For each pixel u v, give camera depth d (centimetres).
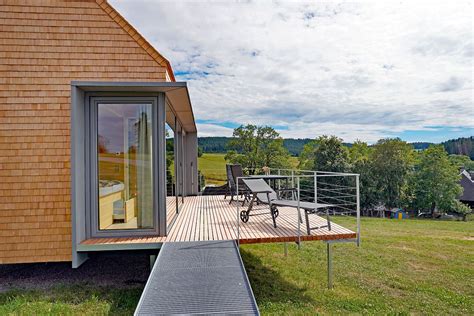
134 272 641
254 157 3008
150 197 536
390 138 3578
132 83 495
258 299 523
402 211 3506
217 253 453
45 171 529
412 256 851
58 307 465
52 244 523
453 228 1573
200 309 315
